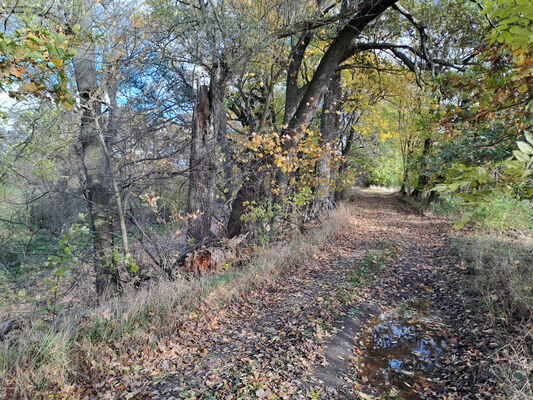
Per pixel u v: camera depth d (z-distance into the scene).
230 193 9.52
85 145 6.98
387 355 4.83
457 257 8.64
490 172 1.64
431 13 9.99
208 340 5.18
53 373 3.88
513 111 3.97
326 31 11.05
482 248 7.97
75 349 4.30
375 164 25.53
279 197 10.45
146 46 7.36
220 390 3.88
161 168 7.17
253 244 9.12
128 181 6.70
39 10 4.97
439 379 4.19
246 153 9.15
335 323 5.68
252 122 12.46
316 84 9.83
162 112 7.84
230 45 7.56
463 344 4.86
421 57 10.61
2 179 6.33
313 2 9.23
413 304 6.62
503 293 5.77
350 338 5.27
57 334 4.31
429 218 15.91
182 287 6.23
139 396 3.84
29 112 6.18
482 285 6.36
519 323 4.85
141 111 7.48
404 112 17.28
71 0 5.84
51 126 6.30
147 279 6.67
